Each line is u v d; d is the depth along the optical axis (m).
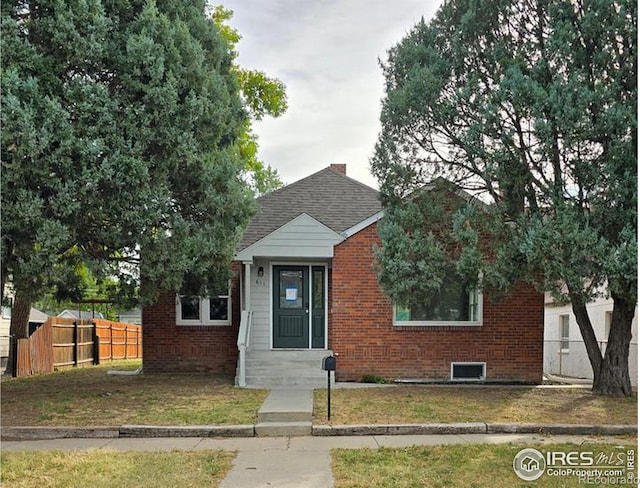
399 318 13.30
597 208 9.69
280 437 8.11
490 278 10.38
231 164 11.88
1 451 7.26
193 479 6.09
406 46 11.59
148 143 9.98
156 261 10.48
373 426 8.26
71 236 9.61
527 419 8.77
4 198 8.71
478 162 10.91
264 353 13.79
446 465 6.55
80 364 19.02
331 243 13.76
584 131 9.47
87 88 9.20
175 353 14.71
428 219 11.30
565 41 9.84
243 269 14.64
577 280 9.55
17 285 9.78
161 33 10.20
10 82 8.48
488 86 10.96
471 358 13.28
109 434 8.19
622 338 11.48
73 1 9.20
